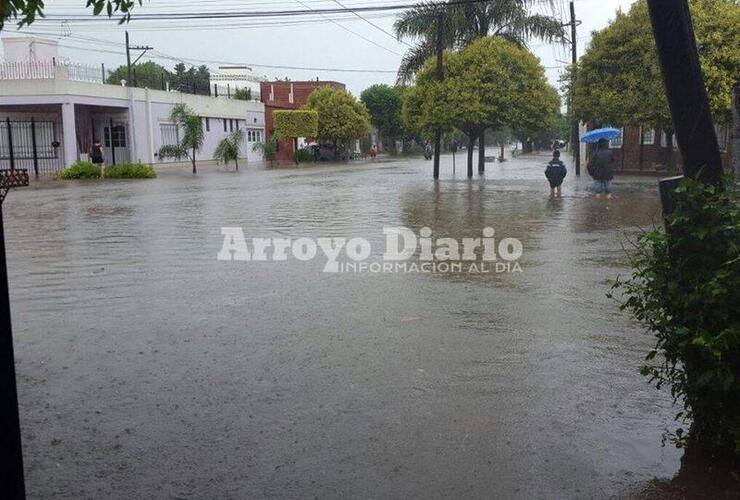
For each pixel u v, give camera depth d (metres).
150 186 27.48
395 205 19.09
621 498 3.94
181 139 43.47
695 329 4.00
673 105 4.27
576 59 35.69
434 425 4.86
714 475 4.16
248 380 5.72
